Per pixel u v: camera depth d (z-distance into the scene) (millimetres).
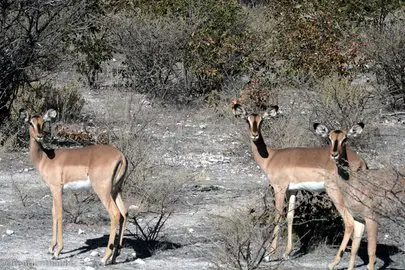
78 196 13656
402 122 20172
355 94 19281
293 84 21344
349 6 23969
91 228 12531
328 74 21391
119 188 10977
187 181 14906
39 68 20000
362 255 11398
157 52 22500
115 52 23750
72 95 20891
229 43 22469
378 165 15844
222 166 16625
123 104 20109
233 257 10648
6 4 17375
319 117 18109
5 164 16344
